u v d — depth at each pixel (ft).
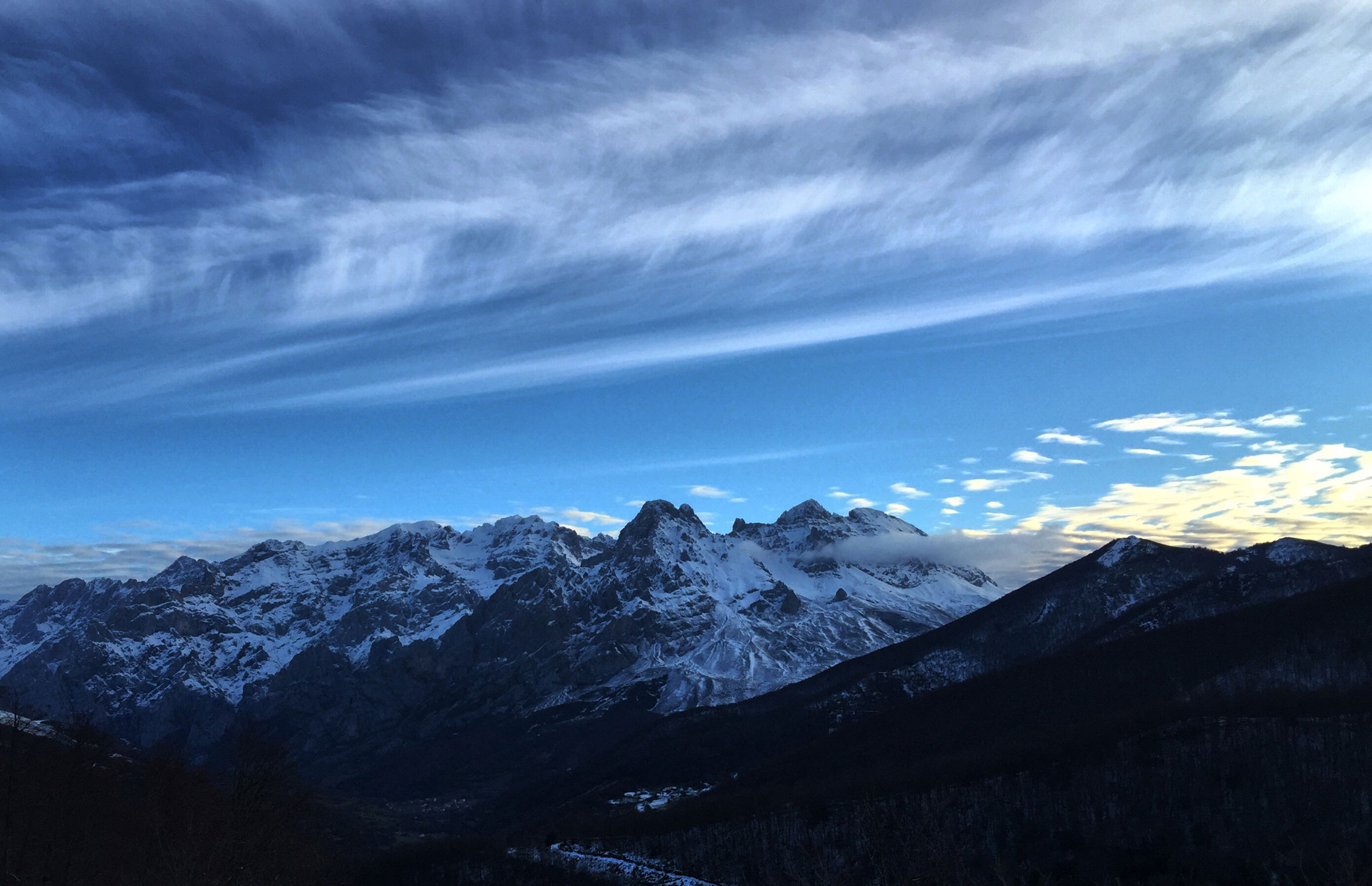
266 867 495.00
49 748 545.44
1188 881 585.63
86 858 489.67
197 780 608.19
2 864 432.25
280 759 514.68
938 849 413.59
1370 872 414.41
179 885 439.22
